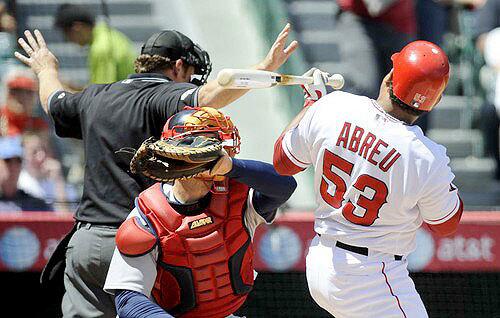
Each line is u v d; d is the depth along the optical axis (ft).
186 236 37.60
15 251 65.77
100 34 80.64
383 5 82.33
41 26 93.61
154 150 35.60
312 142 41.32
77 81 89.35
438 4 94.89
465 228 65.87
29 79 75.41
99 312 45.91
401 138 39.96
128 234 37.29
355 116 40.55
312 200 82.89
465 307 73.92
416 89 40.04
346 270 40.98
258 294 74.43
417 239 65.72
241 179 37.86
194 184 37.63
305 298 74.38
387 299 40.86
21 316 73.72
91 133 46.68
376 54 83.82
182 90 45.62
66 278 47.06
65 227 65.92
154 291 38.78
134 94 46.70
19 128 74.64
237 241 38.75
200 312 38.99
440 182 39.91
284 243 65.31
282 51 45.70
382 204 40.19
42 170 74.13
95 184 46.29
